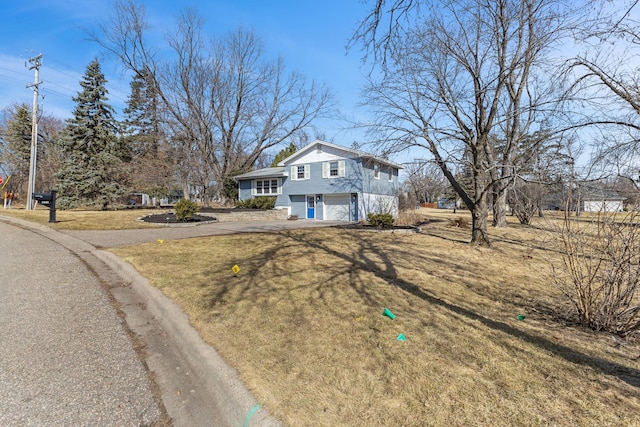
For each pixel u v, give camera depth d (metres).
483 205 11.05
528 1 9.27
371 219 17.11
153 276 5.51
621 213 3.98
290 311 4.04
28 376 2.67
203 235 11.77
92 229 12.80
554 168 7.82
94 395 2.47
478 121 10.75
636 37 5.12
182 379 2.73
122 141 30.42
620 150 5.74
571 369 2.81
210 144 29.70
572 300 4.16
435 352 3.05
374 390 2.42
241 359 2.83
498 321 3.98
